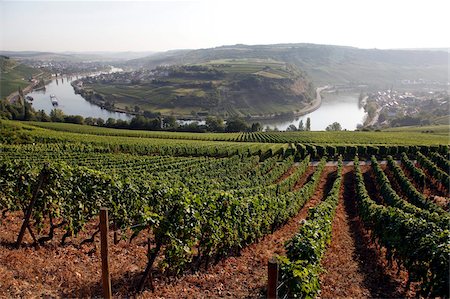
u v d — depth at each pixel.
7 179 10.61
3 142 49.09
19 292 7.15
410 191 26.66
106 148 47.69
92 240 10.39
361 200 21.36
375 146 52.25
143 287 8.38
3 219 11.53
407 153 51.41
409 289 10.30
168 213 8.65
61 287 7.75
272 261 5.20
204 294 8.60
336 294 9.50
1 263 8.19
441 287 8.31
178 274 9.39
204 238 10.20
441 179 30.86
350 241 15.84
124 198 11.17
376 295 9.75
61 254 9.61
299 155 50.28
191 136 78.00
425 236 10.37
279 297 7.49
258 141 71.38
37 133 58.91
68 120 109.25
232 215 11.27
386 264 12.70
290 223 18.61
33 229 11.19
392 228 12.31
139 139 65.12
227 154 52.00
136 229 8.33
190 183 22.05
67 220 10.47
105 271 7.05
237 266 10.83
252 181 28.20
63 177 10.49
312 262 8.80
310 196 26.33
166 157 41.19
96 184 11.06
